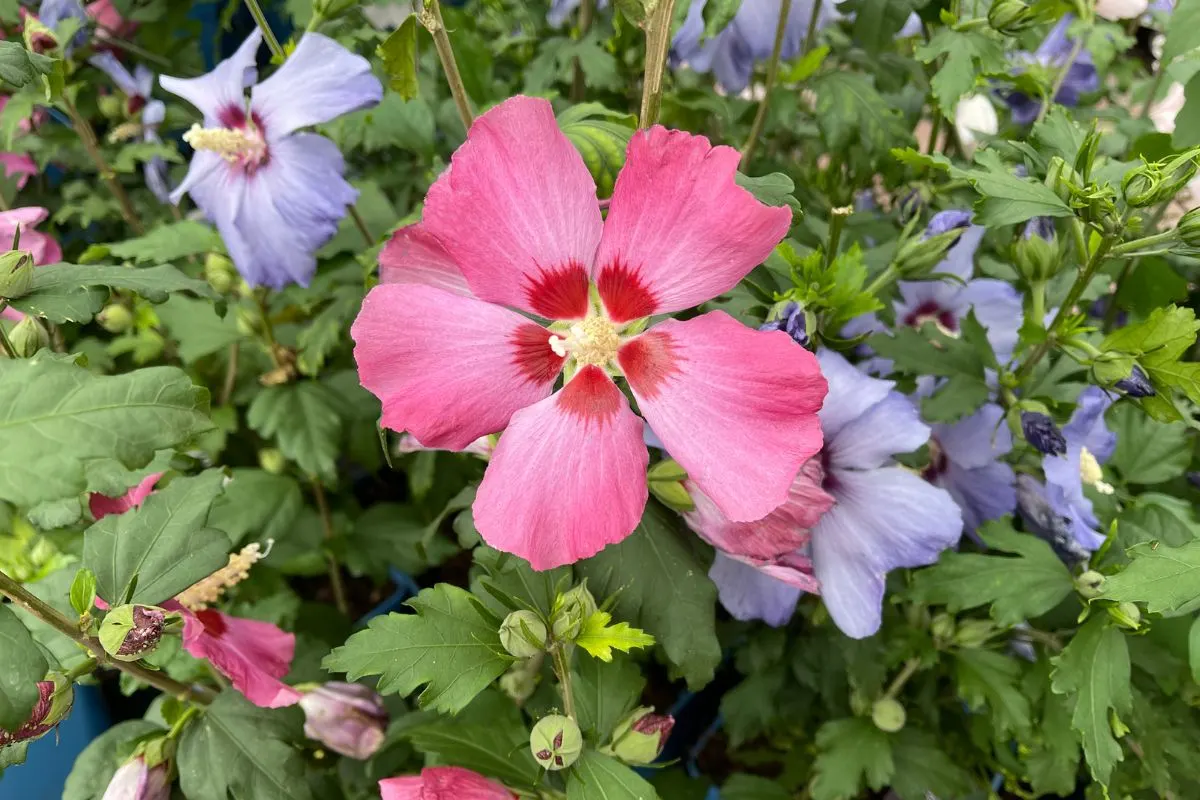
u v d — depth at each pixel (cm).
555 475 18
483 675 21
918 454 29
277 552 40
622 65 40
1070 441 28
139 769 24
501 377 19
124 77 42
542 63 40
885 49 35
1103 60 37
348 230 38
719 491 18
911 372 28
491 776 24
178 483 23
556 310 19
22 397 16
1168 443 31
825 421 24
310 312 39
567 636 21
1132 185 22
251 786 24
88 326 44
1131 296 34
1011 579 26
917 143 35
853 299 24
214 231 37
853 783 31
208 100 33
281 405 36
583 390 19
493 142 17
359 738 27
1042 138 26
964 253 32
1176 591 20
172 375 17
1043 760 31
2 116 36
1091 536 26
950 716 38
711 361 18
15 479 16
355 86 30
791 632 36
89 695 34
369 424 41
